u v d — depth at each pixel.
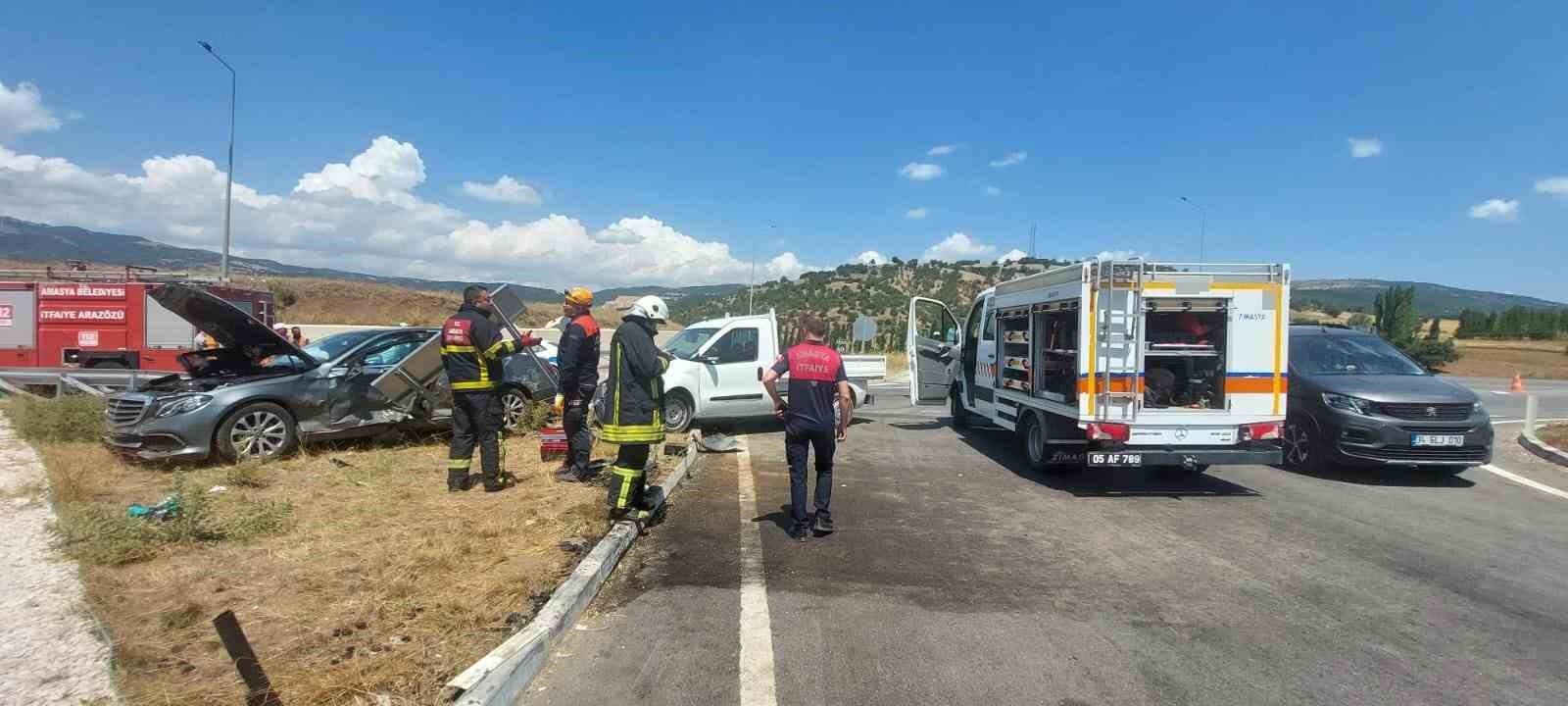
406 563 5.09
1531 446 11.64
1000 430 12.91
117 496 6.75
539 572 5.01
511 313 8.55
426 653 3.85
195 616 4.21
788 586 5.19
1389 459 8.91
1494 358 54.53
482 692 3.38
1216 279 8.10
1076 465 8.95
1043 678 3.93
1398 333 50.88
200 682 3.49
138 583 4.66
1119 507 7.68
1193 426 8.03
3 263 28.56
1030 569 5.66
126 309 16.42
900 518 7.09
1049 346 9.16
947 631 4.48
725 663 4.04
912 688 3.79
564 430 7.95
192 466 8.08
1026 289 9.64
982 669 4.01
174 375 9.10
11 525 5.73
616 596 4.96
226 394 8.21
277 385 8.48
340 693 3.41
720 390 11.59
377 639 3.99
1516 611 4.94
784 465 9.50
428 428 9.77
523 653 3.79
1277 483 8.98
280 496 6.85
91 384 13.84
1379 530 6.93
